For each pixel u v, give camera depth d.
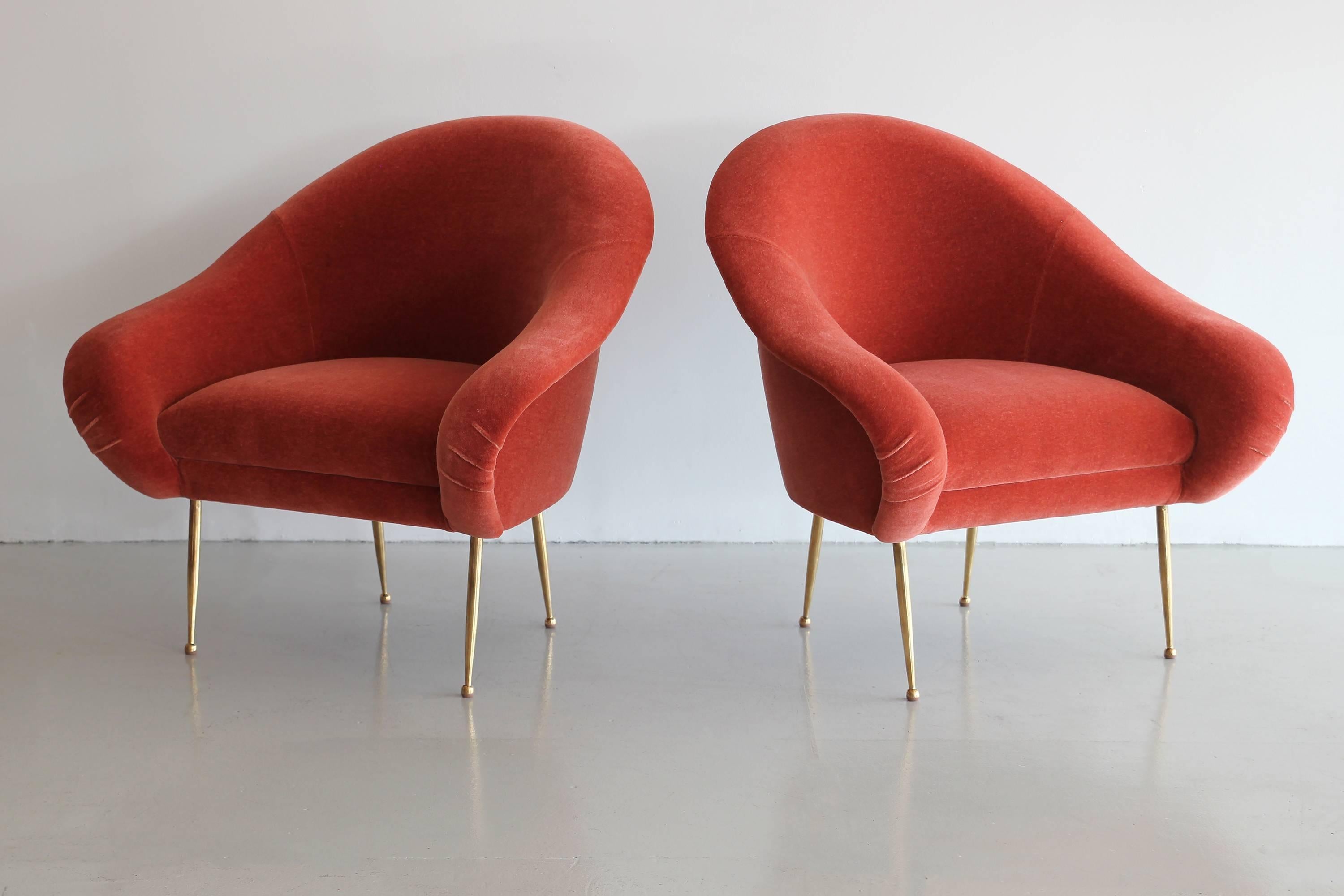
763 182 1.99
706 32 2.50
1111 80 2.53
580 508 2.72
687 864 1.36
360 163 2.24
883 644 2.09
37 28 2.49
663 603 2.31
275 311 2.18
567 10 2.49
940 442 1.65
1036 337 2.21
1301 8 2.50
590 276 1.88
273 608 2.25
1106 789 1.55
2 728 1.70
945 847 1.40
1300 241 2.59
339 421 1.76
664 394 2.66
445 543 2.71
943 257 2.22
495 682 1.91
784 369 1.85
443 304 2.24
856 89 2.53
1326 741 1.69
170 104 2.53
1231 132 2.55
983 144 2.56
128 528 2.70
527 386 1.65
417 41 2.51
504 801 1.50
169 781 1.54
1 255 2.58
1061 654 2.04
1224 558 2.62
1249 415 1.82
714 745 1.68
